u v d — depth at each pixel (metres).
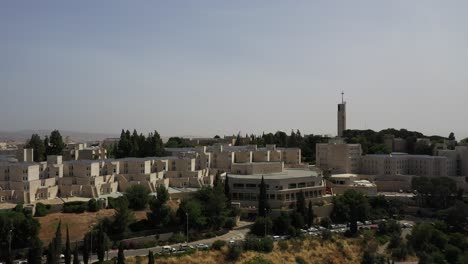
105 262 194.88
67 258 190.62
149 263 192.62
